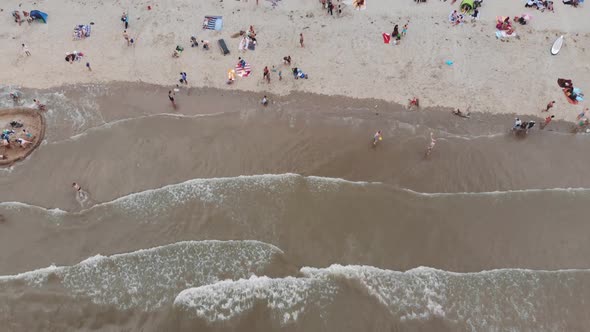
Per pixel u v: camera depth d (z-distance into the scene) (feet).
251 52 108.58
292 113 97.30
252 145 91.15
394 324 67.56
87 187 84.69
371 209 80.94
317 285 71.26
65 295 70.64
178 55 107.76
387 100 99.76
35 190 84.99
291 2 119.24
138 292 70.79
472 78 103.19
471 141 92.07
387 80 103.19
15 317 68.74
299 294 70.23
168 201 81.66
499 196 82.89
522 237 77.41
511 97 99.86
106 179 85.71
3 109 97.35
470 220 79.56
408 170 87.04
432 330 67.21
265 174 85.97
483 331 67.26
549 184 85.35
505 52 107.76
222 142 91.50
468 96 100.07
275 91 101.45
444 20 114.52
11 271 73.77
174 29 113.50
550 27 112.37
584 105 98.07
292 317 68.13
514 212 80.69
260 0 119.44
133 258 74.33
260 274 72.54
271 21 115.14
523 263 74.33
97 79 103.86
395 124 95.14
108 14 116.98
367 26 113.70
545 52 107.65
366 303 69.51
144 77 104.32
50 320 68.59
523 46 108.78
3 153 90.58
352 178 85.97
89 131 93.76
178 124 94.84
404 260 74.59
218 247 75.46
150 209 80.74
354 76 104.01
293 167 87.51
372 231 77.92
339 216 79.82
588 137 92.99
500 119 96.17
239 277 72.08
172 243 76.33
